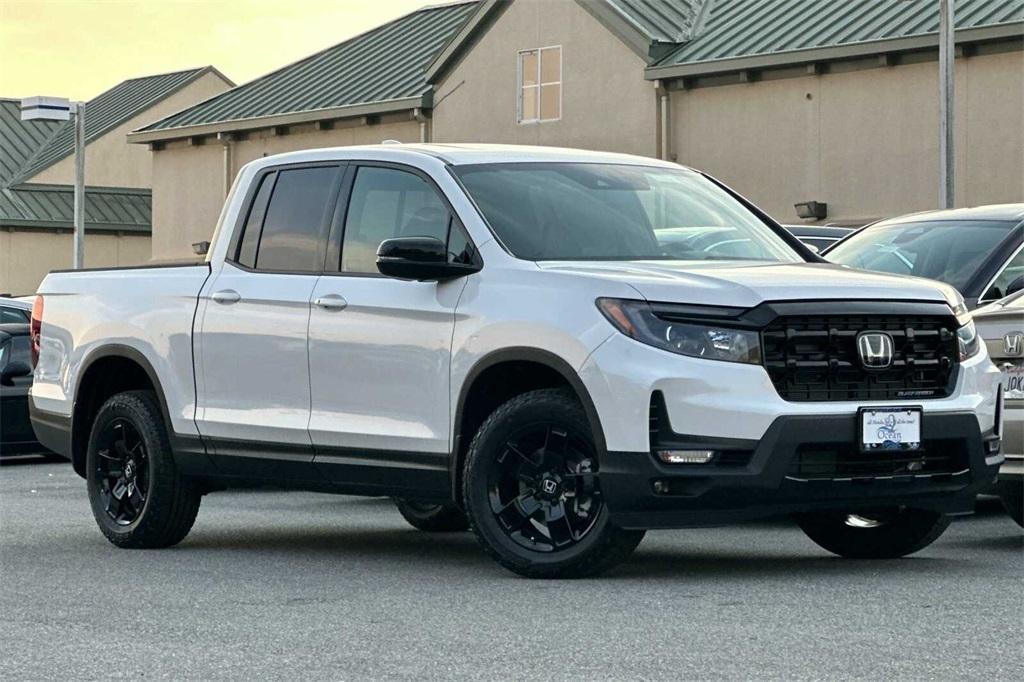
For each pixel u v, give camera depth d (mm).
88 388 10195
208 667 5855
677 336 7508
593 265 8062
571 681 5477
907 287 7922
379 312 8484
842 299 7676
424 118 41156
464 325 8102
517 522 7953
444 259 8180
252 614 7000
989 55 30609
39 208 59875
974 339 8141
